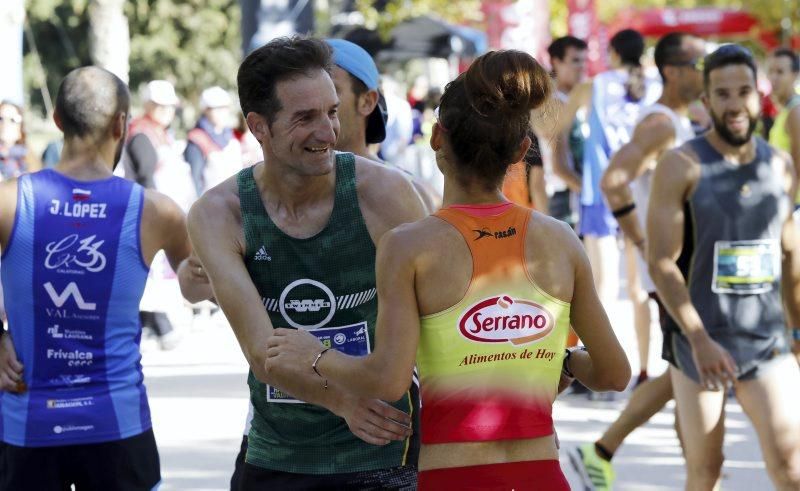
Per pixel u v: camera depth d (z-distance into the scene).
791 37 119.12
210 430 28.72
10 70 47.03
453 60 87.44
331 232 12.87
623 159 25.52
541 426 11.31
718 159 17.88
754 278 17.78
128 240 15.27
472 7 93.88
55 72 142.62
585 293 11.60
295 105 12.26
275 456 13.20
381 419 11.73
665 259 17.78
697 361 17.45
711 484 18.19
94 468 15.16
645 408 20.95
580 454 21.53
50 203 15.08
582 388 31.97
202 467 25.41
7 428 15.08
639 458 25.78
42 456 15.01
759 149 18.06
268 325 12.33
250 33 51.88
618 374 11.95
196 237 12.86
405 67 125.19
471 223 11.23
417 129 72.38
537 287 11.28
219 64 141.75
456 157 11.34
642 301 30.45
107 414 15.09
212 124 45.25
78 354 15.03
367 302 13.02
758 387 17.64
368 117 16.64
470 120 11.15
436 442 11.22
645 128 25.48
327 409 12.63
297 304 12.94
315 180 12.80
